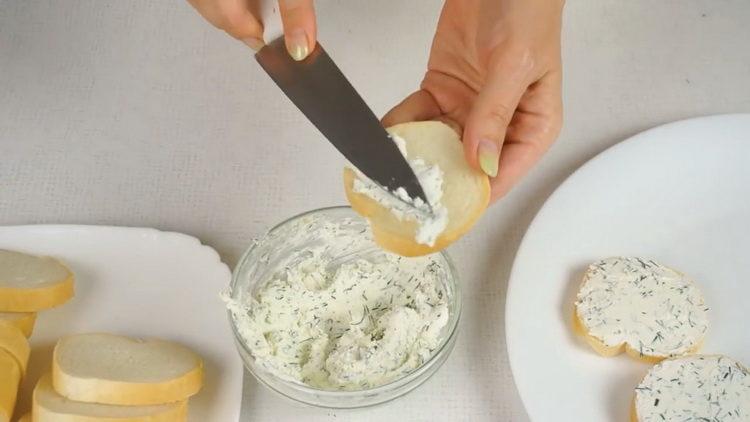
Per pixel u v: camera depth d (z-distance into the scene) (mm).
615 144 647
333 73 535
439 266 564
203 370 570
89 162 680
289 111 700
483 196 504
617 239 604
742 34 721
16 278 582
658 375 542
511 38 539
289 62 539
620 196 620
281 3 515
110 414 525
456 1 584
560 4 559
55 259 607
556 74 563
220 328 588
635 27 727
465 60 598
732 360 545
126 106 708
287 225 577
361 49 722
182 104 707
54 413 521
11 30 750
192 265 614
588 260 595
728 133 639
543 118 569
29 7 764
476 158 504
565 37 723
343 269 578
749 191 621
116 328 592
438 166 514
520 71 532
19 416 561
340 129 514
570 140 669
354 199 508
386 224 499
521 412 563
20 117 704
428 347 541
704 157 632
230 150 682
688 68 704
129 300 604
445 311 542
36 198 662
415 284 573
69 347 554
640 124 674
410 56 717
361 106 525
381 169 503
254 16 570
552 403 543
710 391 534
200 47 738
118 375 535
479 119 511
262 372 531
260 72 723
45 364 580
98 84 720
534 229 604
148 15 757
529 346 562
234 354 576
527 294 580
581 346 564
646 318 561
